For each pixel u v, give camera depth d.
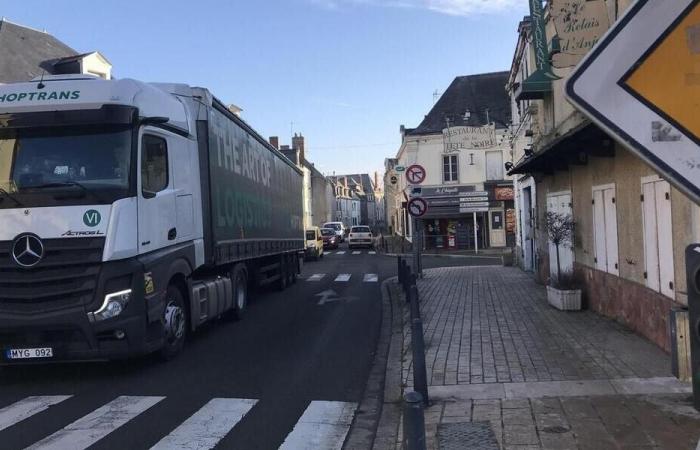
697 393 2.75
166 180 8.07
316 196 68.31
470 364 7.04
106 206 6.82
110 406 6.04
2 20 23.02
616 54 1.90
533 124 16.11
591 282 10.38
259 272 14.74
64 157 7.02
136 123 7.26
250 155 12.91
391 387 6.46
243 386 6.79
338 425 5.43
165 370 7.57
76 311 6.68
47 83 7.25
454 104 39.97
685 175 1.87
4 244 6.75
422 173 17.36
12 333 6.77
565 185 12.13
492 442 4.55
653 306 7.40
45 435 5.18
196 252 9.06
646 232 7.62
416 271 18.33
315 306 13.75
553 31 12.90
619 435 4.52
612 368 6.45
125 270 6.87
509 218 38.25
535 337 8.35
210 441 5.00
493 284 15.97
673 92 1.88
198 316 9.12
